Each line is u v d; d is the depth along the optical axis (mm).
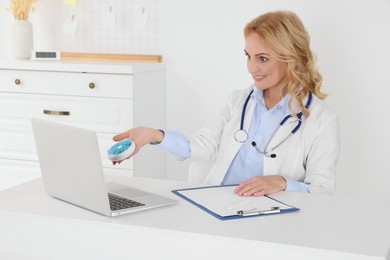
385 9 3613
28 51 4145
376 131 3725
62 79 3816
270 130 2492
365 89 3709
